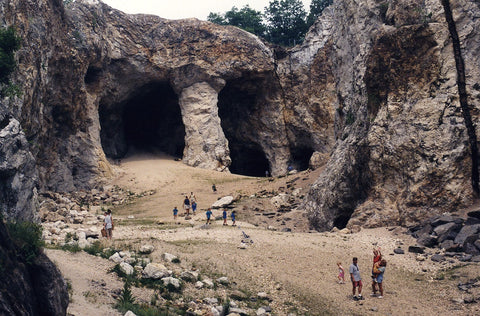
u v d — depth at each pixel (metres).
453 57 32.62
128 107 73.12
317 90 74.12
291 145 77.62
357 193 35.81
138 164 65.25
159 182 56.31
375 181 33.38
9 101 31.56
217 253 24.22
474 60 32.22
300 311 17.48
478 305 17.73
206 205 45.28
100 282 16.53
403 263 23.89
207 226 32.91
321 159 54.44
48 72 44.78
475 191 30.27
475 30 32.56
